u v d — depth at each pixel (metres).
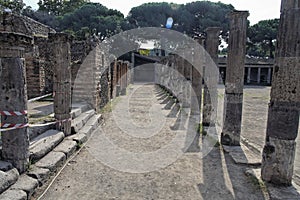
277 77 5.34
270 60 49.06
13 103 5.08
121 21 40.88
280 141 5.38
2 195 4.39
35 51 14.37
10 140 5.12
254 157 7.11
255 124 12.30
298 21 5.00
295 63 5.12
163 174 6.13
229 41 7.92
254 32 58.47
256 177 5.82
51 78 15.32
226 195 5.15
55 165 6.05
